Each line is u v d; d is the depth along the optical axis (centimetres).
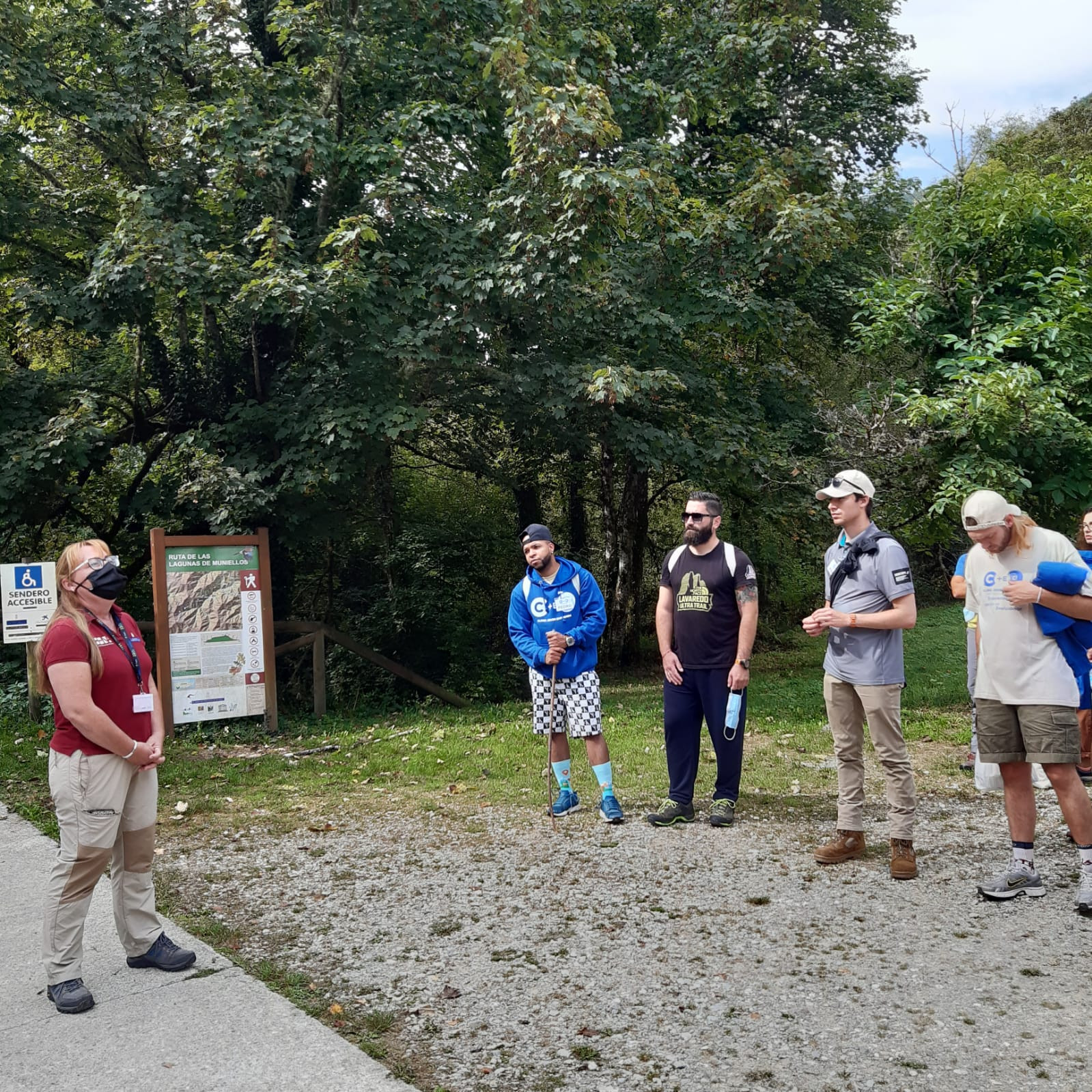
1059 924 388
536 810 601
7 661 1095
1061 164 1074
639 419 1190
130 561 1337
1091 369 859
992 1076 280
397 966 372
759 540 1738
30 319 1020
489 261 971
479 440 1491
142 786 360
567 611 565
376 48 1057
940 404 819
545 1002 338
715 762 731
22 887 471
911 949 369
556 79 991
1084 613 394
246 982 354
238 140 930
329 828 574
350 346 1013
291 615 1466
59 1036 316
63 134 1151
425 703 1200
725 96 1215
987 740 421
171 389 1191
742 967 359
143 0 1088
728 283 1106
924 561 2117
